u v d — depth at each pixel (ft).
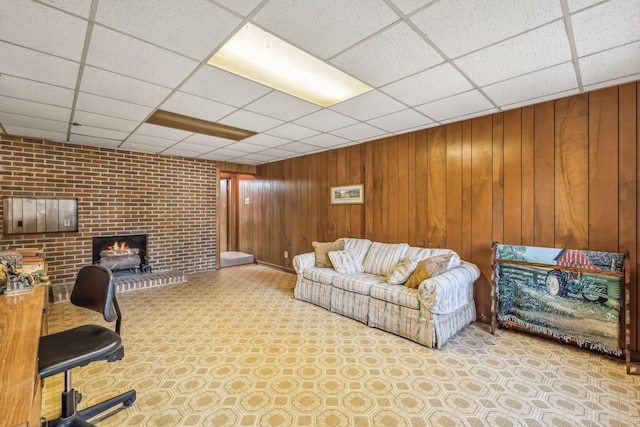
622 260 7.68
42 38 5.50
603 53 6.22
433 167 11.75
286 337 9.29
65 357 4.40
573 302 8.34
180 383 6.82
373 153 13.87
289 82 7.82
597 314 7.95
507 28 5.34
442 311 8.65
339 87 8.14
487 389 6.63
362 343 8.89
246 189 22.70
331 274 11.87
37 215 13.14
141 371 7.30
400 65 6.72
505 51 6.14
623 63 6.68
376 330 9.85
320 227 16.60
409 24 5.22
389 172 13.23
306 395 6.41
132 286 14.49
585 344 8.27
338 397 6.35
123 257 15.51
